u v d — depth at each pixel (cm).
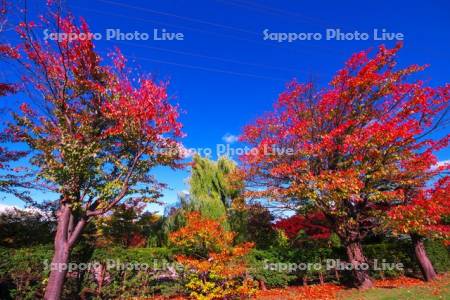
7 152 1204
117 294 1060
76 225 912
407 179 1125
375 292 1095
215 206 1639
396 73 1160
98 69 998
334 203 1121
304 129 1179
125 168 929
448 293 1005
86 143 946
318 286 1301
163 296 1125
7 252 940
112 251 1101
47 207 1391
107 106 948
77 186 895
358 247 1246
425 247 1561
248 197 1303
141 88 905
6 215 1403
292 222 1841
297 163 1138
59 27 905
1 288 920
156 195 979
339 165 1131
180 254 1188
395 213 1020
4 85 1047
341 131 1120
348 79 1183
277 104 1331
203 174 1767
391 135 984
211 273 1109
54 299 822
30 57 916
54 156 911
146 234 1786
